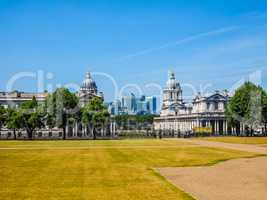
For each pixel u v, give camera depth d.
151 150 92.94
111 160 66.94
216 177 46.44
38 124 193.75
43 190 37.50
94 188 38.50
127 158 70.75
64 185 40.22
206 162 63.62
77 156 75.25
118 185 40.22
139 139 181.88
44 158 71.00
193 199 33.38
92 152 86.19
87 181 42.81
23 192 36.56
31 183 41.56
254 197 34.53
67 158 70.88
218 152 85.19
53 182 42.19
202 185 40.78
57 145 118.75
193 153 82.62
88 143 134.00
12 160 67.19
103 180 43.53
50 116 194.88
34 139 182.25
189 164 60.75
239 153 82.12
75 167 56.34
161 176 47.00
